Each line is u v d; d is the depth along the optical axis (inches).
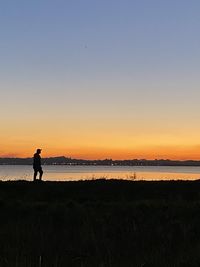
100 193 1137.4
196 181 1245.7
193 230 625.3
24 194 1103.6
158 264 442.9
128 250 525.3
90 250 528.1
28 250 511.8
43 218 754.8
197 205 871.7
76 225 697.6
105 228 629.3
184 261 442.0
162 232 606.9
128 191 1157.1
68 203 899.4
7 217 799.7
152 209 841.5
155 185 1199.6
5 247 521.7
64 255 498.9
